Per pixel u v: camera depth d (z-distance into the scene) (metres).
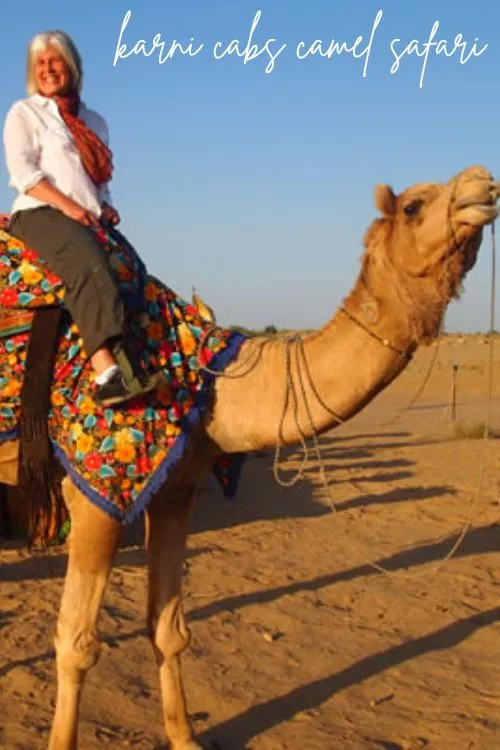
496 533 10.80
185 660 6.61
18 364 4.86
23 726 5.46
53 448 4.88
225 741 5.45
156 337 4.92
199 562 9.24
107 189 5.35
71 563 4.76
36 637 6.88
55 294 4.84
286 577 8.81
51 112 5.17
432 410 27.97
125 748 5.28
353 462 15.99
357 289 4.71
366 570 9.16
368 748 5.37
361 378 4.67
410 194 4.53
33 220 4.94
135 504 4.70
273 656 6.76
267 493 12.97
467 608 7.96
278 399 4.79
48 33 5.26
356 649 6.95
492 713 5.86
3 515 9.31
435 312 4.53
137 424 4.70
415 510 11.98
